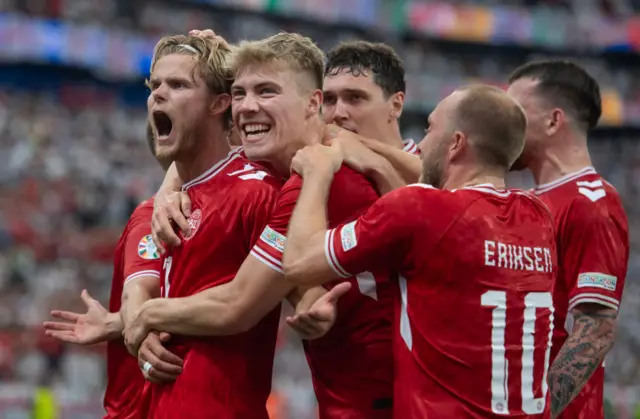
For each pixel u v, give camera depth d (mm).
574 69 6043
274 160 5020
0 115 29578
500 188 4609
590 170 5898
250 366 5086
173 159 5219
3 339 19375
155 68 5238
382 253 4441
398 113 5797
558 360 5402
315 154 4805
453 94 4727
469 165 4629
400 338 4523
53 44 31750
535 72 6082
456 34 41688
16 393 15078
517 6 43250
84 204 26609
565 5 43938
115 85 34250
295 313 4852
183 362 5043
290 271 4547
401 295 4527
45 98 32406
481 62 42781
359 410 4949
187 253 5098
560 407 5250
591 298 5531
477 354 4355
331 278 4527
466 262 4371
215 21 37125
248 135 4973
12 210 25109
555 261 4676
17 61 32375
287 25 39781
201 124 5195
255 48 4887
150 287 5594
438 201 4426
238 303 4781
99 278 23297
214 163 5270
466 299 4379
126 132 31516
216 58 5211
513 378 4391
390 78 5672
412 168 5199
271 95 4895
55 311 6066
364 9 39906
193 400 4988
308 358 5219
